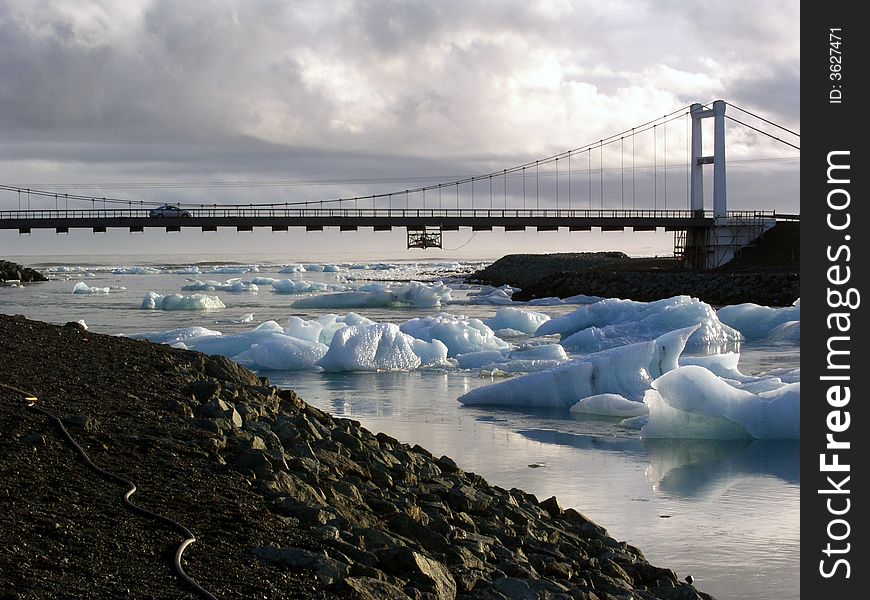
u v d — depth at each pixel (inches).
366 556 263.6
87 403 377.7
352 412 762.8
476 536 330.3
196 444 344.5
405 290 2272.4
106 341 515.8
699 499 493.4
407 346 1063.6
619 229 3053.6
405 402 817.5
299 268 5088.6
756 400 658.2
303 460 361.4
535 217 2992.1
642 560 372.5
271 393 483.5
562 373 801.6
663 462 580.7
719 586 361.4
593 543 366.0
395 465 419.2
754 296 2206.0
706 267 2962.6
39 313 1931.6
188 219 2970.0
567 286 2610.7
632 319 1460.4
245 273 4783.5
